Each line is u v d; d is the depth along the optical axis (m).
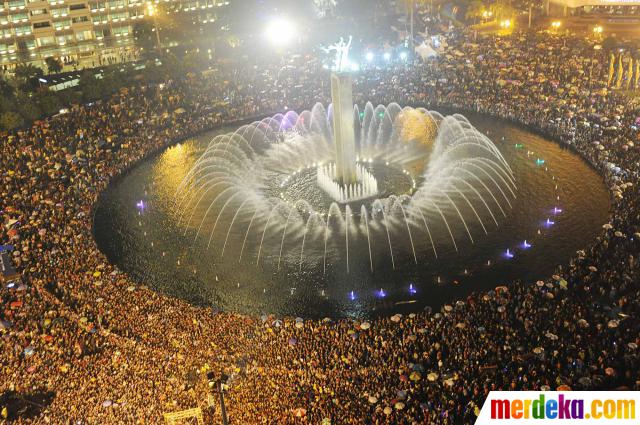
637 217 105.19
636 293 86.19
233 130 168.62
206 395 73.38
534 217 117.62
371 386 74.06
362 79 188.38
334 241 115.44
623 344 75.94
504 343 79.00
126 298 97.56
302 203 129.62
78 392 77.06
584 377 70.31
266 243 116.56
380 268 107.06
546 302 87.56
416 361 77.88
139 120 167.75
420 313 91.00
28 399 77.44
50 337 88.38
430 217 120.31
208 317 91.25
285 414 69.81
